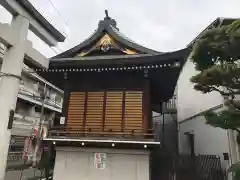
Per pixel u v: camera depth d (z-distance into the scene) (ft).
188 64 59.06
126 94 38.96
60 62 38.34
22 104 75.05
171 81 41.06
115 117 37.99
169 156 45.01
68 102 40.16
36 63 35.63
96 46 41.75
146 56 35.22
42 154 41.19
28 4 32.09
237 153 36.11
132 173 34.47
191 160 41.50
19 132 69.15
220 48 27.91
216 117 27.22
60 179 35.91
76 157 36.76
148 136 35.53
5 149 28.09
